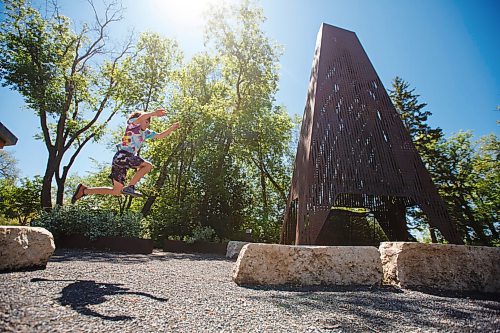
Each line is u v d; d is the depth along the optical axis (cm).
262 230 2130
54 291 315
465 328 304
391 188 1132
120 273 499
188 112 2042
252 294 406
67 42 1881
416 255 562
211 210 1889
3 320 207
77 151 1919
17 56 1672
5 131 482
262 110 2367
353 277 542
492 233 1962
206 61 2306
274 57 2241
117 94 1969
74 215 1025
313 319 294
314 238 1012
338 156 1132
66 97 1830
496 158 1855
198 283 465
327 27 1420
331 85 1262
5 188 2048
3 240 415
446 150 2066
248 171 2661
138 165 422
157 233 1708
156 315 261
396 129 1236
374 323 296
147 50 2148
